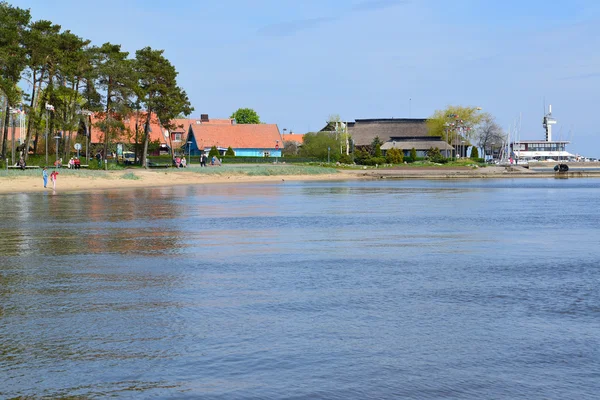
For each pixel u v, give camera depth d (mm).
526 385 9164
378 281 16969
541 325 12344
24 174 71000
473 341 11289
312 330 12000
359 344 11109
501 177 116125
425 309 13703
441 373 9664
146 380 9375
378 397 8750
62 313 13352
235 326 12266
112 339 11406
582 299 14688
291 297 14930
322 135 150875
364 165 139125
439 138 172250
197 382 9297
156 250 23219
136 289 15891
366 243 25234
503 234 28406
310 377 9500
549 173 119938
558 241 25844
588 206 46281
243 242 25547
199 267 19344
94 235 27984
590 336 11570
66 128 85500
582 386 9125
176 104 99938
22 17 83250
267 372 9711
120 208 43406
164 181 82062
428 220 35312
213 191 65625
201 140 153250
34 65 82062
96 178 75312
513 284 16547
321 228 31047
